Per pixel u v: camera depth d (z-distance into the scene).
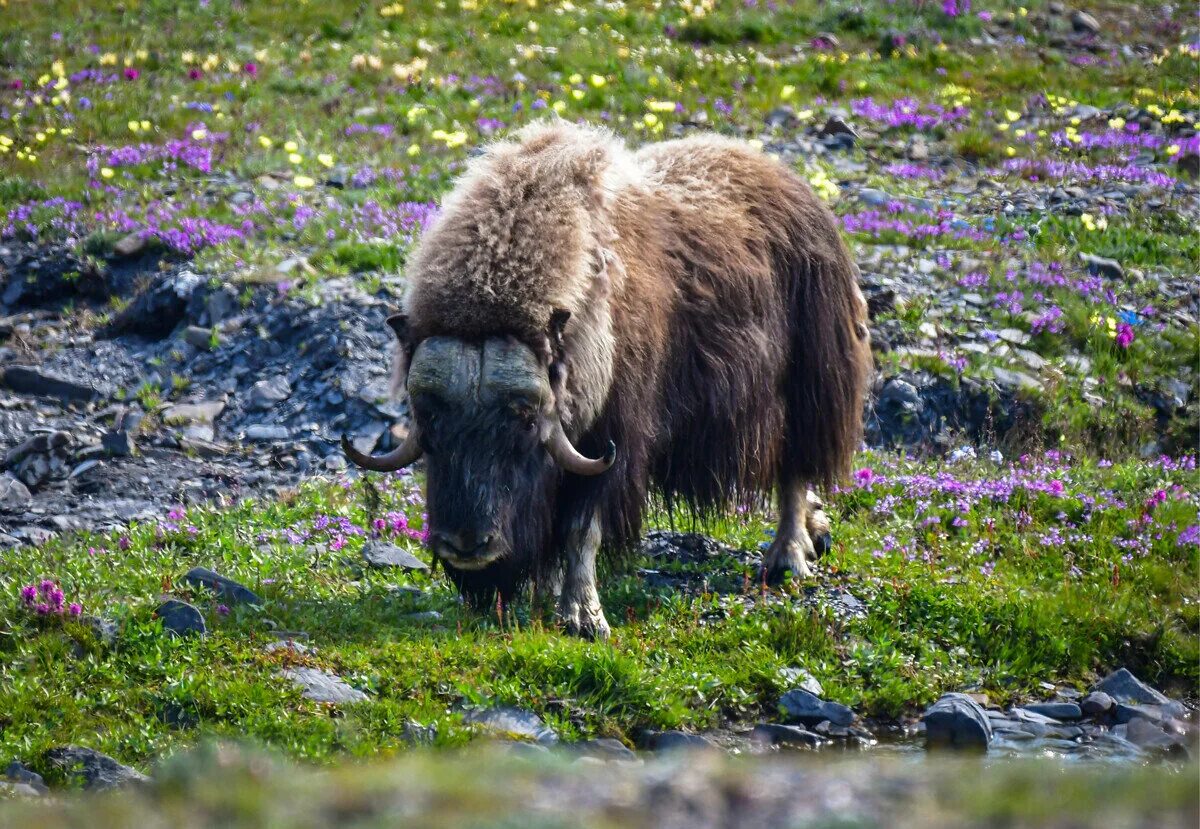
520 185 27.75
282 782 17.05
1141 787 15.35
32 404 44.22
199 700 24.88
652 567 33.47
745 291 32.12
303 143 63.59
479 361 26.11
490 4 86.00
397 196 57.12
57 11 82.19
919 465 40.50
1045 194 60.78
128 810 16.44
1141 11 93.94
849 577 33.28
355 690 25.73
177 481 39.50
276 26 81.56
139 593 29.50
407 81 72.44
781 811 14.72
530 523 27.06
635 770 18.62
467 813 14.77
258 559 32.31
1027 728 27.42
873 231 55.28
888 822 14.14
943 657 30.09
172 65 73.94
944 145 67.50
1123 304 51.12
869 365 36.62
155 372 45.91
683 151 34.09
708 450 31.64
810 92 74.62
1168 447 44.53
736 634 29.55
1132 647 31.30
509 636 27.75
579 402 27.48
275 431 42.53
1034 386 44.81
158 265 51.06
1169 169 63.75
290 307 47.25
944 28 86.50
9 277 50.88
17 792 21.12
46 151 61.62
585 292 27.47
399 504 36.66
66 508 38.00
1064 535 36.12
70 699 24.91
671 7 87.50
